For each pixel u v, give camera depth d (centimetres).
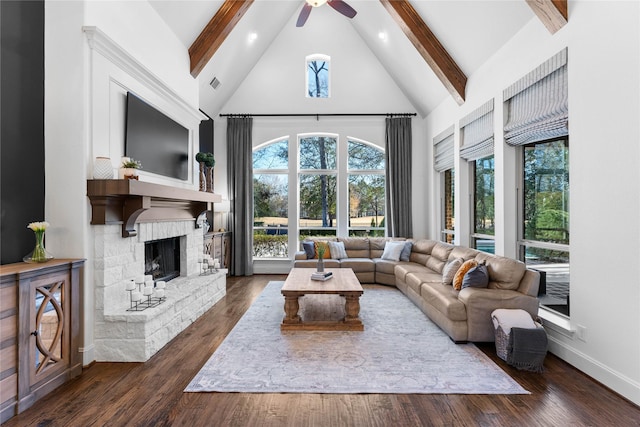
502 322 292
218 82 606
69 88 276
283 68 705
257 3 534
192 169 493
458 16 430
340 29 702
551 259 351
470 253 434
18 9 265
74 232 277
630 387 232
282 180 720
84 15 276
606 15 254
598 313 262
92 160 284
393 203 695
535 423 207
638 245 229
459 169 540
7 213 257
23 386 218
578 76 283
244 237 693
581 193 280
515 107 389
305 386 248
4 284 206
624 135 240
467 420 210
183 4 410
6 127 257
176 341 339
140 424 205
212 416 214
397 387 247
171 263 451
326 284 397
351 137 713
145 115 357
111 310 301
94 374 268
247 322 393
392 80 709
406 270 520
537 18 339
